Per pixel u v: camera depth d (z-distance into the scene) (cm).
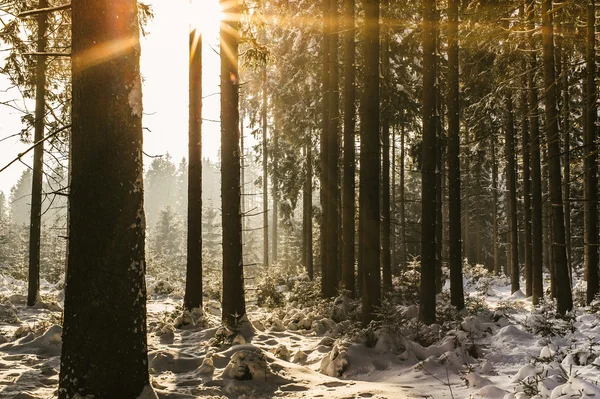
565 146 1702
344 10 1555
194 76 1307
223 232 1077
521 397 498
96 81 479
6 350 837
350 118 1447
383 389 618
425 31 1124
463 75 1752
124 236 484
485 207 4178
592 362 675
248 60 1205
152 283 2095
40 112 1412
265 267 2516
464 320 995
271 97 2355
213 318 1273
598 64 1223
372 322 878
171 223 6253
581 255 2995
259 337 1015
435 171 1083
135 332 488
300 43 1961
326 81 1680
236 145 1094
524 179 2052
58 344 864
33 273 1466
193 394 594
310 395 597
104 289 471
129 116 494
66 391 469
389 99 1803
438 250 1961
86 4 481
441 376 692
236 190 1084
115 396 469
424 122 1098
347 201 1451
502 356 811
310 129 2084
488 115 1944
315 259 3052
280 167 2367
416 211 3934
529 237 2067
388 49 1830
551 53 1239
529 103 1595
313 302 1516
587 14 1228
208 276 2608
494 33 1229
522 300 1953
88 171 477
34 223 1472
